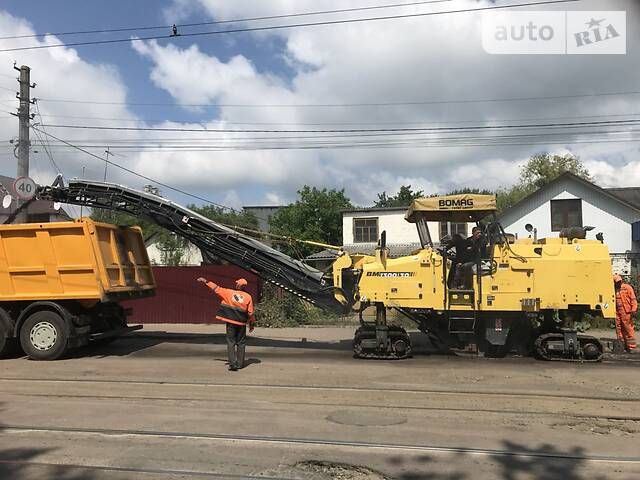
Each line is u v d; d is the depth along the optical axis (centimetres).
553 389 880
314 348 1338
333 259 1346
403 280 1163
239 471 522
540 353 1153
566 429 663
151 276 1459
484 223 1166
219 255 1341
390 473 520
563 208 3164
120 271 1278
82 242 1186
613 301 1114
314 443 602
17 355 1249
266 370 1042
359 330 1218
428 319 1208
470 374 1004
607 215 3100
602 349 1147
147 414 720
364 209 3891
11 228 1199
